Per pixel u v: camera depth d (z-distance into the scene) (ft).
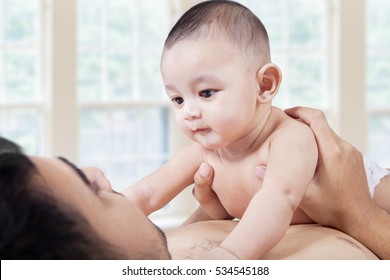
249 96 3.84
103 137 15.99
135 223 2.80
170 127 16.66
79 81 15.78
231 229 3.91
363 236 3.99
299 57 17.52
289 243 3.63
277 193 3.49
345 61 17.48
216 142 3.85
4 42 14.93
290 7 17.38
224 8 3.94
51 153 14.87
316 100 17.76
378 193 5.23
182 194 16.42
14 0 14.93
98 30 15.88
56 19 14.67
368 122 18.40
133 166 16.38
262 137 4.03
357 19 17.52
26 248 2.23
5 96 15.03
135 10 16.19
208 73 3.74
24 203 2.27
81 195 2.58
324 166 3.96
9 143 2.59
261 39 4.01
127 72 16.26
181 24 3.93
